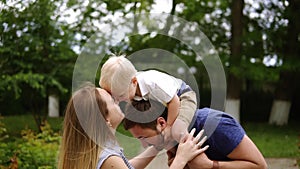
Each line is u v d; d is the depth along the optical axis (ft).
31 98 35.47
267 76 40.40
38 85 32.01
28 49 29.89
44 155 17.74
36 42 29.71
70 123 7.59
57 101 48.26
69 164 7.50
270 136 37.96
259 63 41.34
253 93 52.47
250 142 8.17
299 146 26.53
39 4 25.98
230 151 8.04
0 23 21.38
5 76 30.81
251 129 42.65
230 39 44.60
